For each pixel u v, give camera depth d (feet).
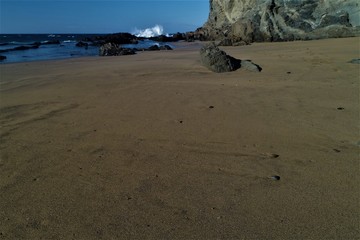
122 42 143.74
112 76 31.60
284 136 13.93
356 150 12.22
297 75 27.17
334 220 8.03
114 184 10.25
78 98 22.22
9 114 18.69
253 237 7.52
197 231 7.80
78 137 14.52
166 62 42.75
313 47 45.98
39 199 9.48
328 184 9.81
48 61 55.11
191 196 9.41
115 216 8.53
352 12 72.59
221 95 21.34
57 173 11.12
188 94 21.90
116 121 16.69
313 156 11.87
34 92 25.17
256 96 20.80
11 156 12.60
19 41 167.12
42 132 15.34
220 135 14.25
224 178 10.44
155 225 8.09
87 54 78.18
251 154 12.22
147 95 22.13
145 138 14.16
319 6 78.43
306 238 7.41
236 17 121.60
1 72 39.17
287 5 83.76
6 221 8.45
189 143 13.46
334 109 17.53
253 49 56.29
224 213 8.51
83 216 8.57
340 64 29.99
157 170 11.15
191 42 131.54
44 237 7.75
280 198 9.14
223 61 31.91
